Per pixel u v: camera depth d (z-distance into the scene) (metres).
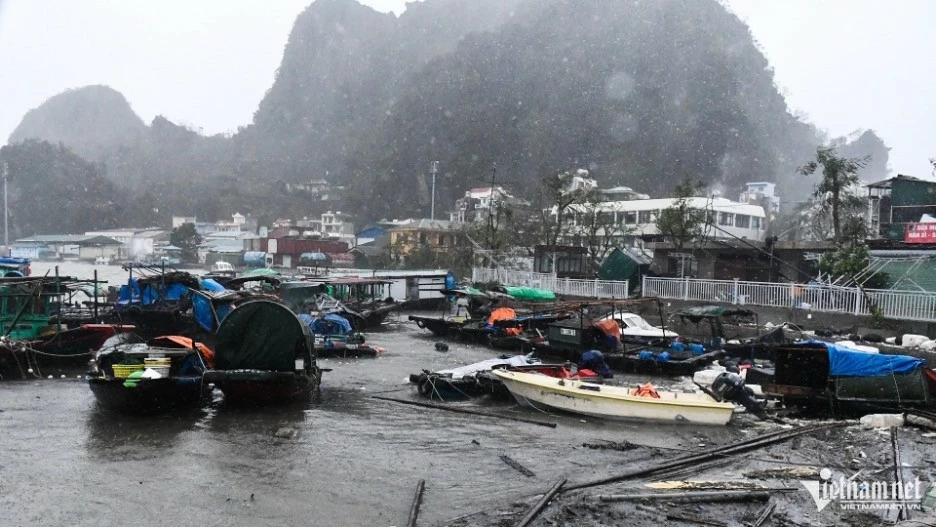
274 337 16.95
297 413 16.66
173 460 12.76
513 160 113.44
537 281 42.25
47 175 131.00
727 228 63.41
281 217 129.50
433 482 11.84
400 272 51.59
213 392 18.80
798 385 16.44
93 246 108.00
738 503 10.56
